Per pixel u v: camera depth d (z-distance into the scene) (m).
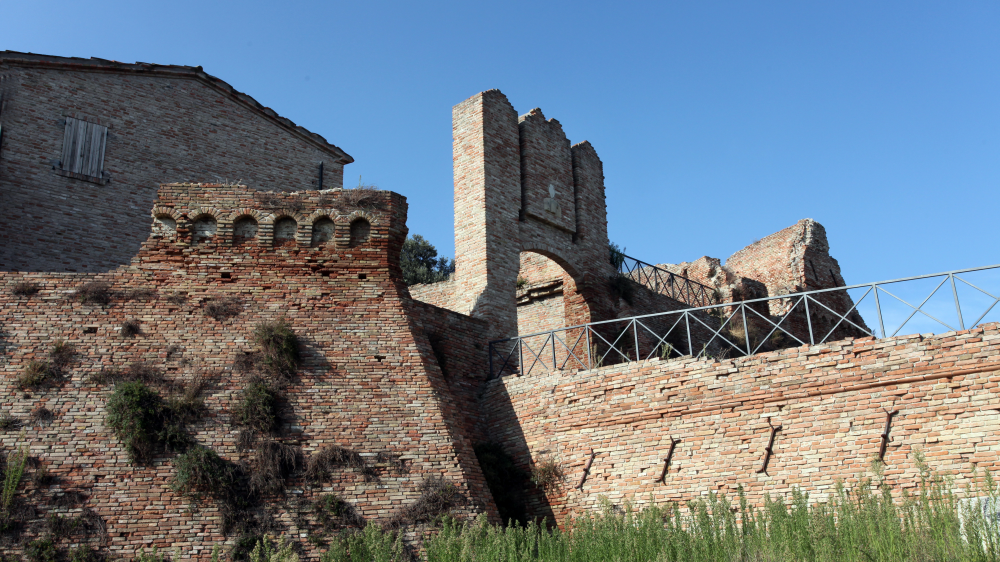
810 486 17.70
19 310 19.05
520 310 33.47
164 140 28.19
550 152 31.27
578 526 17.66
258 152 30.30
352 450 18.17
